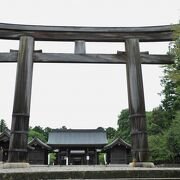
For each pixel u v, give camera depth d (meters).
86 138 33.75
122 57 9.66
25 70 8.93
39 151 27.44
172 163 20.50
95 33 9.89
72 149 31.69
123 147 27.47
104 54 9.63
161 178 3.85
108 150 29.05
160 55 9.76
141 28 9.88
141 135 8.45
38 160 27.16
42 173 3.67
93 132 34.97
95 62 9.55
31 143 26.91
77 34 9.85
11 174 3.52
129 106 8.98
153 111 23.20
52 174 3.71
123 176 3.87
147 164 8.09
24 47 9.27
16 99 8.51
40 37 9.65
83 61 9.51
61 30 9.73
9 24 9.50
